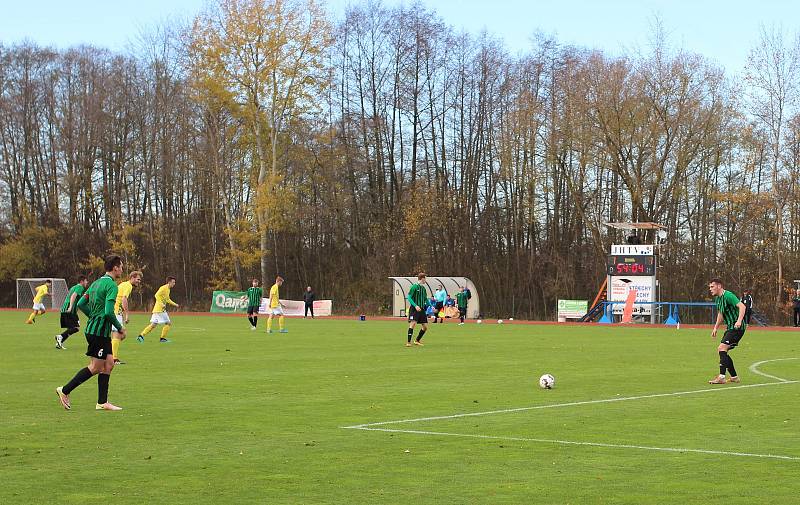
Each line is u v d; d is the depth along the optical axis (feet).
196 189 268.62
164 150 257.14
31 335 121.19
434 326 158.51
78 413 47.32
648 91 204.64
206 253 263.29
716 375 67.92
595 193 234.58
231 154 237.45
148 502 28.32
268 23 209.46
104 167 272.72
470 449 37.04
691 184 218.38
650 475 31.99
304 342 107.45
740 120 199.00
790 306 192.03
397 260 241.96
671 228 225.35
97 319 48.19
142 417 45.98
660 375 67.82
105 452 36.58
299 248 258.37
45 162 276.21
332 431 41.55
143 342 106.32
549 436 40.06
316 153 243.60
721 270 218.18
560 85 216.95
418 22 249.55
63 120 269.03
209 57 208.54
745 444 38.01
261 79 209.36
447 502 28.19
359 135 255.29
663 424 43.45
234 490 29.89
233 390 57.82
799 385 60.75
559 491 29.60
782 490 29.63
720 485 30.37
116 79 265.34
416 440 39.17
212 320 179.73
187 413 47.34
